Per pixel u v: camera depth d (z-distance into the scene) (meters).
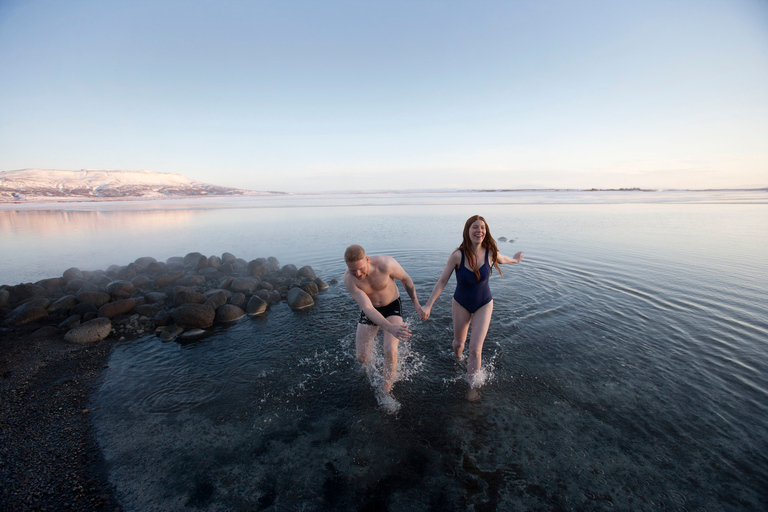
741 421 3.08
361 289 3.74
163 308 6.39
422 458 2.83
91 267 9.74
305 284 7.30
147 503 2.47
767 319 5.16
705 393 3.49
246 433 3.18
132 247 12.76
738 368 3.90
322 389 3.84
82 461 2.87
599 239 12.44
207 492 2.56
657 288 6.68
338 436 3.11
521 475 2.63
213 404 3.62
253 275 8.65
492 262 3.96
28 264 10.10
